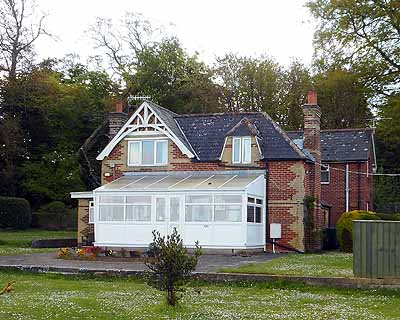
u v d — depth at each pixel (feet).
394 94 156.56
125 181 114.01
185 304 51.06
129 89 189.98
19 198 159.22
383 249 60.18
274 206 111.24
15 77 166.61
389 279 59.82
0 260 85.66
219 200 102.47
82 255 89.56
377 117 181.47
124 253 96.94
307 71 203.10
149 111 118.73
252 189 104.83
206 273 66.69
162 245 48.62
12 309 47.96
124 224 107.55
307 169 114.93
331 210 139.13
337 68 158.71
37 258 89.71
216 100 198.18
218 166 114.01
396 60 149.89
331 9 151.12
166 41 199.21
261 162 112.37
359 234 61.16
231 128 116.98
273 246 110.52
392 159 190.08
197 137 119.55
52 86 172.96
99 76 188.34
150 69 191.93
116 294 57.67
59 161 168.76
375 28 147.64
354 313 47.55
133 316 45.16
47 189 166.81
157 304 50.60
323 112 193.98
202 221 103.09
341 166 139.85
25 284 65.82
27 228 159.53
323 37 154.51
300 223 109.81
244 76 204.13
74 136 176.55
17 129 159.94
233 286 64.49
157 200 106.11
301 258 92.17
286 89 203.21
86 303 51.42
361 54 151.84
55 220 163.22
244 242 100.73
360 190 138.10
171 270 48.06
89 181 151.23
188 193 104.06
